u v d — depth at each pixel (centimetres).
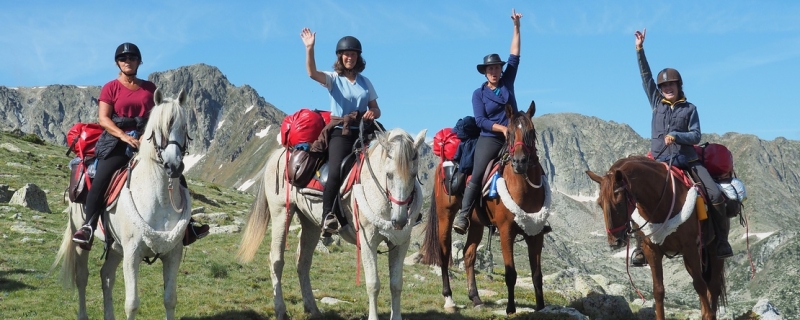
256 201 1120
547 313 1061
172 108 812
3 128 5606
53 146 5572
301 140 1013
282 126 1048
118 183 866
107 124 869
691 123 996
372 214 894
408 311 1186
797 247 12319
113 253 925
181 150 819
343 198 959
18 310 1085
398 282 923
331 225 938
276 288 1066
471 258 1224
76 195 902
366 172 926
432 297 1316
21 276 1304
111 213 870
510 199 1019
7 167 3544
